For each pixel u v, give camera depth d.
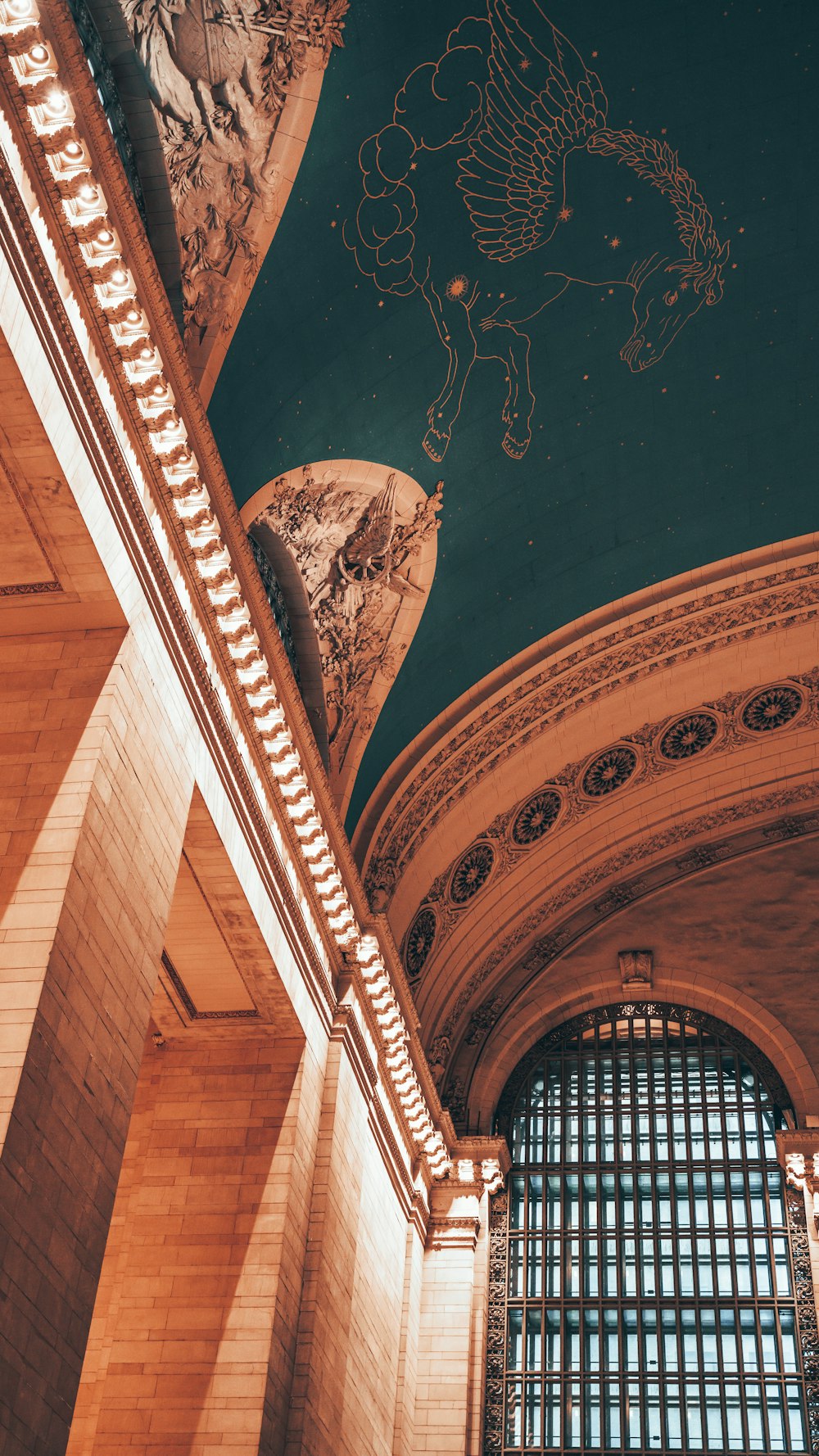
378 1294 20.39
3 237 11.42
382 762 21.91
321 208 16.67
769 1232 23.31
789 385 22.33
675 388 21.88
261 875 16.69
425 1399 21.78
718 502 23.59
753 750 27.33
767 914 26.78
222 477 14.80
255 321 16.38
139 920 13.06
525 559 22.55
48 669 13.31
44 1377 10.64
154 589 13.96
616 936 27.16
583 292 20.12
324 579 19.38
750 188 20.05
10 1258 10.35
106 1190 11.89
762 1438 21.45
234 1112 17.41
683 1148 24.67
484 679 23.47
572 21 17.61
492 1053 26.14
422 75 16.86
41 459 12.30
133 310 12.82
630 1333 22.83
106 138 12.38
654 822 27.58
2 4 11.04
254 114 15.49
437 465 20.28
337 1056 18.75
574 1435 21.95
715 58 18.58
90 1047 11.88
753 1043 25.66
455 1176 23.88
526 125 18.16
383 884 22.22
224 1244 16.41
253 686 15.87
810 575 24.94
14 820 12.29
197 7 14.57
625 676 25.30
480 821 25.19
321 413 18.05
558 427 21.36
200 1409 15.27
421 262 18.28
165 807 13.89
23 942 11.48
